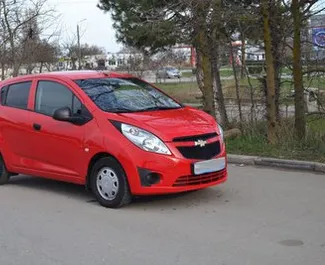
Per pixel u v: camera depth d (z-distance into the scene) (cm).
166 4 1370
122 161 671
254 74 1170
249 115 1173
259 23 1132
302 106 1045
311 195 746
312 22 1077
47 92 797
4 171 860
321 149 988
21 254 533
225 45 1198
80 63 4144
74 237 583
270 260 498
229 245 543
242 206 695
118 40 1836
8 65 2289
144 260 506
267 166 962
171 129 675
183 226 613
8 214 689
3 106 855
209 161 685
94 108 722
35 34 2225
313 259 500
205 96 1186
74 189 829
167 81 3425
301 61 1055
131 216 659
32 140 796
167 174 656
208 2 1072
